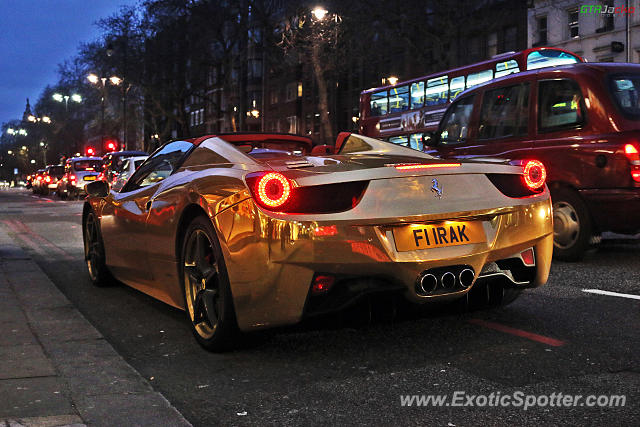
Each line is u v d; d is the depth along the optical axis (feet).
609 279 19.27
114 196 18.52
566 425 8.77
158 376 11.39
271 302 11.47
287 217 11.12
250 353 12.56
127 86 185.68
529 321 14.24
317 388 10.47
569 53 56.49
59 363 11.73
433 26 108.37
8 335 13.60
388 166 11.90
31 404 9.52
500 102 25.81
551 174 22.93
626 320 14.16
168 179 15.10
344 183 11.44
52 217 57.88
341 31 108.78
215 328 12.37
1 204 90.74
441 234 11.81
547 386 10.19
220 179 12.42
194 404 9.97
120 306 17.53
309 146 17.66
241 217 11.49
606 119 21.86
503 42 130.72
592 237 22.48
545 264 13.21
